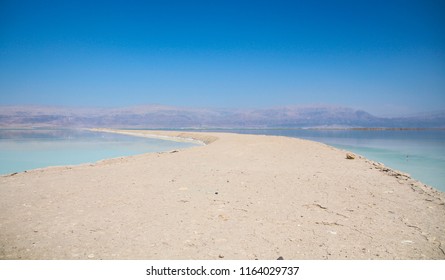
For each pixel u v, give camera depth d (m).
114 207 5.66
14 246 4.07
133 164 11.09
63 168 10.66
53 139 34.19
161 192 6.72
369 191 6.93
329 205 5.80
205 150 16.41
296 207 5.66
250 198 6.23
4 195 6.55
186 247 4.02
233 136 31.81
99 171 9.56
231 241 4.20
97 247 4.04
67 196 6.44
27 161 15.63
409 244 4.17
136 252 3.90
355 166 10.70
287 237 4.34
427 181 10.01
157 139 37.41
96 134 49.25
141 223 4.84
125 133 54.53
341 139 35.88
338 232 4.53
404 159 15.60
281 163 11.27
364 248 4.04
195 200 6.08
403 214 5.37
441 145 24.66
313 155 14.15
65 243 4.15
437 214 5.39
